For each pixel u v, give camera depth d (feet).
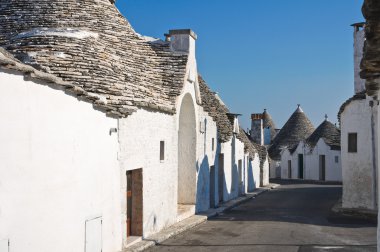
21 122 20.71
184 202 54.54
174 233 41.14
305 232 43.16
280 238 39.96
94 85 33.01
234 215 57.16
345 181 61.00
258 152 108.78
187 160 54.29
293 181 128.57
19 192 20.61
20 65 20.13
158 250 34.86
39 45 35.88
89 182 27.53
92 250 27.86
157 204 40.65
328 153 124.06
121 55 41.91
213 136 63.36
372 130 57.36
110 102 31.68
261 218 54.03
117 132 32.12
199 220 48.85
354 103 59.62
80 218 26.40
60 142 24.08
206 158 59.41
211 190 63.77
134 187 37.27
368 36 16.94
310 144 130.41
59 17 41.14
